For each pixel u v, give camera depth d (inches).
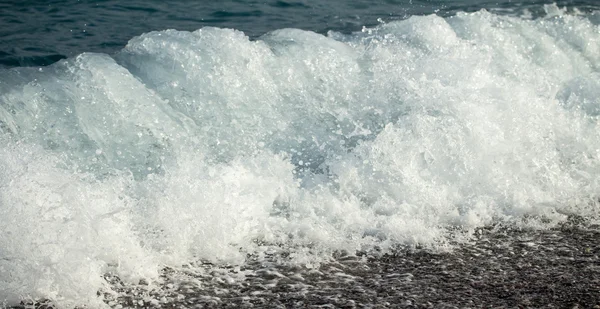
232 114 408.2
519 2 722.2
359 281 313.7
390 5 733.9
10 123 372.2
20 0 740.0
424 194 380.2
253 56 431.2
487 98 423.8
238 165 378.6
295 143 405.4
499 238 357.1
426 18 482.6
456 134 402.6
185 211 342.3
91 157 376.8
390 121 416.5
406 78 429.1
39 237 307.7
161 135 390.6
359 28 658.2
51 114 382.3
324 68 434.6
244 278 314.8
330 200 370.9
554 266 329.1
